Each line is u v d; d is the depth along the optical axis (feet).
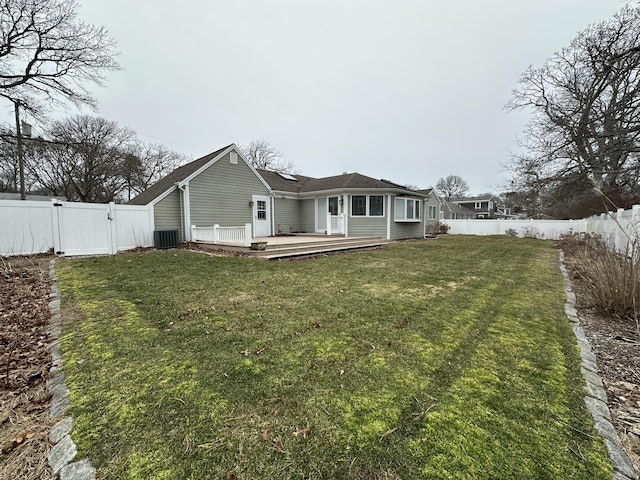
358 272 21.93
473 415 6.19
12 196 68.80
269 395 6.89
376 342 9.82
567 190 44.86
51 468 5.03
